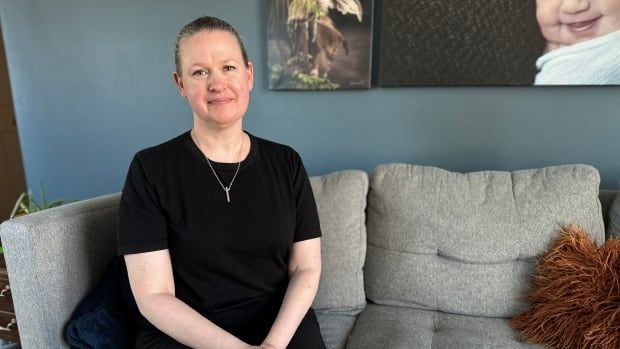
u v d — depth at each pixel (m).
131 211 0.87
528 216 1.12
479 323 1.10
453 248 1.14
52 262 0.91
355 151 1.60
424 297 1.17
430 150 1.52
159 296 0.84
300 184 1.03
